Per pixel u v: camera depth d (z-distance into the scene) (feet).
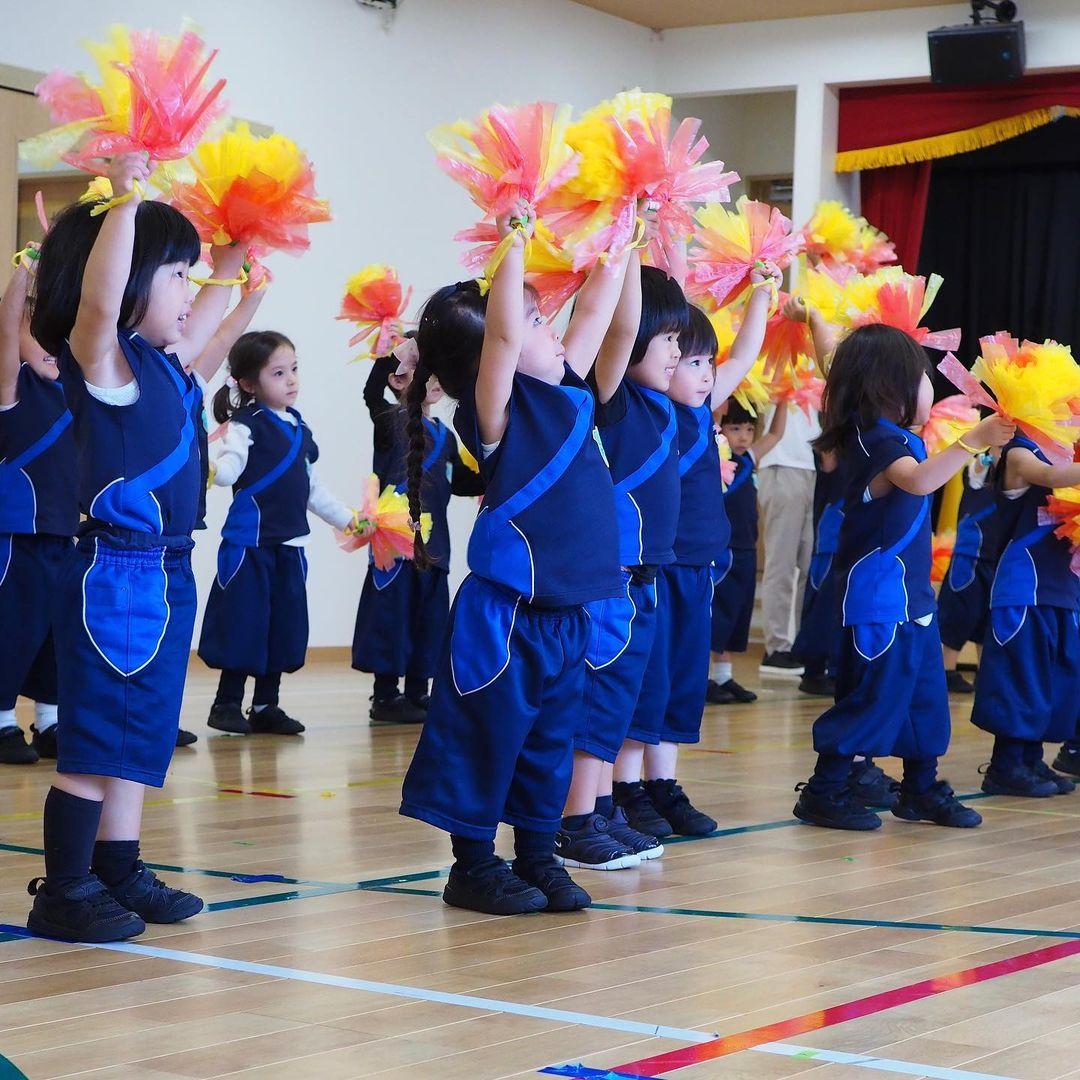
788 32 28.35
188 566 7.44
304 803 11.55
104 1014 5.98
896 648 10.92
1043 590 12.80
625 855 9.29
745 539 20.88
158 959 6.85
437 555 17.06
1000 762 13.12
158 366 7.27
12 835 9.95
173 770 13.16
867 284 12.10
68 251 7.20
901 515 10.94
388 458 16.88
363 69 24.57
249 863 9.21
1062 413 10.57
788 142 32.09
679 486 9.65
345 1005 6.15
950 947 7.34
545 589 7.74
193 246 7.37
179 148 6.87
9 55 19.67
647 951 7.16
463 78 26.17
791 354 12.64
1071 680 13.07
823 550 21.38
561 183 7.61
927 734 11.25
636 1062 5.45
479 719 7.84
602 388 8.58
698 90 29.12
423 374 8.36
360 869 9.09
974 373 10.66
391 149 25.11
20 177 19.83
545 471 7.78
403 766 13.65
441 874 8.98
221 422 16.11
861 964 6.97
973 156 29.43
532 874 8.14
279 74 23.31
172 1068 5.32
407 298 16.42
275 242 8.32
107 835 7.49
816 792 11.14
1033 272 29.53
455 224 26.22
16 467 13.02
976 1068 5.42
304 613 15.97
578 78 28.04
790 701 21.07
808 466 25.57
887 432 10.97
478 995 6.33
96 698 7.11
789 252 10.91
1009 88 26.96
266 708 15.93
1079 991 6.53
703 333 10.16
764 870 9.34
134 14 21.13
